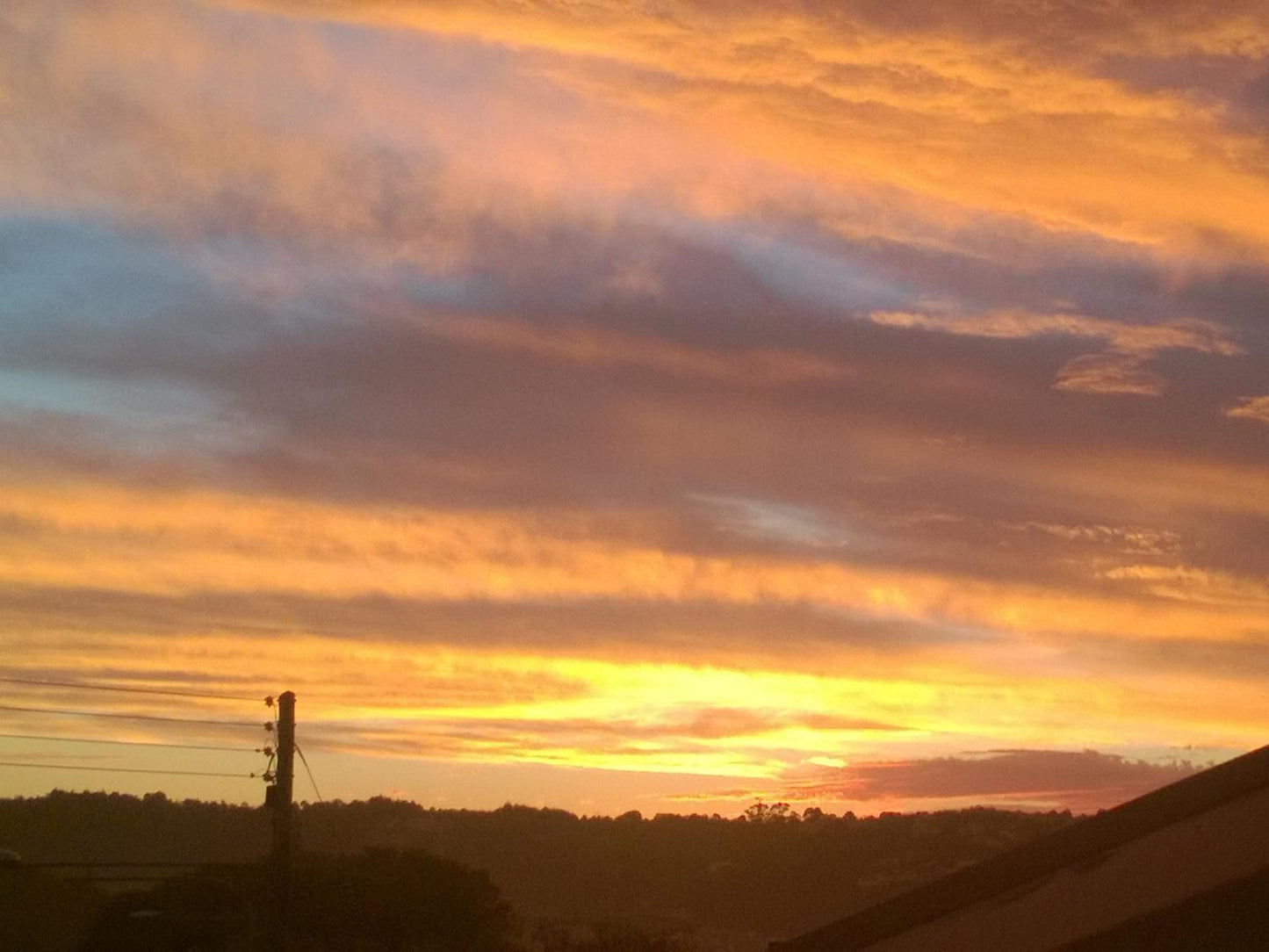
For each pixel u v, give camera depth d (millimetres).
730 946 32156
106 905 31125
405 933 32406
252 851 39469
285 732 30359
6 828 41969
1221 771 5426
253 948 28766
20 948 28859
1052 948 5582
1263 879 5246
